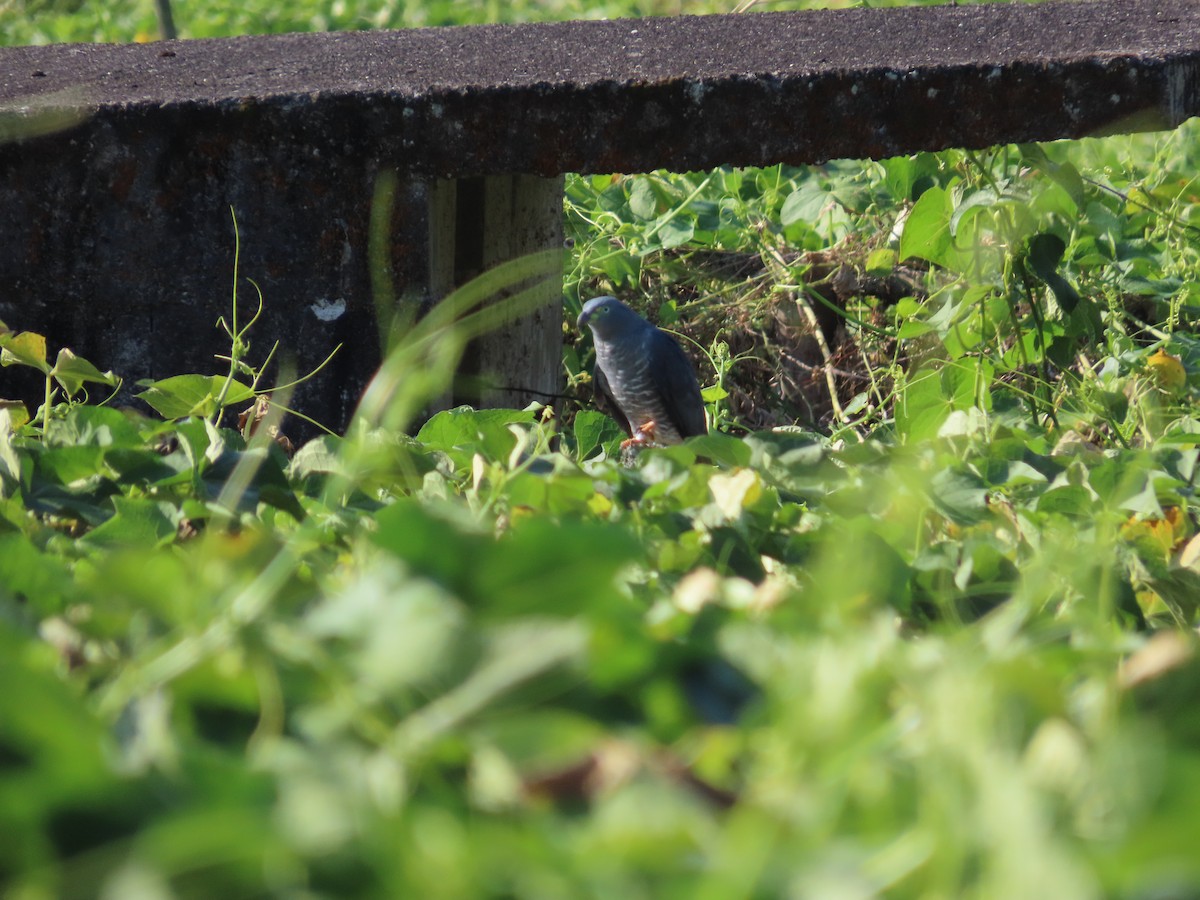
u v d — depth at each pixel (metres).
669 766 0.67
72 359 1.97
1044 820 0.56
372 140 2.66
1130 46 2.96
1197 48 2.88
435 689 0.71
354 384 2.79
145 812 0.61
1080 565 1.12
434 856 0.56
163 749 0.65
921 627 1.17
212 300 2.74
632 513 1.35
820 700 0.68
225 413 2.82
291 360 2.78
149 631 0.85
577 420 2.34
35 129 2.60
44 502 1.41
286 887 0.56
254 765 0.65
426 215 2.73
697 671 0.80
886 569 1.16
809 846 0.59
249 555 1.08
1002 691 0.70
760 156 2.76
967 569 1.22
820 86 2.73
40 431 1.99
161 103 2.63
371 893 0.56
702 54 3.16
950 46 3.12
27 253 2.69
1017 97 2.78
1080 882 0.50
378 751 0.70
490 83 2.70
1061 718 0.70
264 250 2.72
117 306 2.74
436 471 1.51
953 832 0.55
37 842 0.59
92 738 0.62
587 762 0.66
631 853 0.57
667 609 0.89
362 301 2.74
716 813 0.65
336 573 1.17
